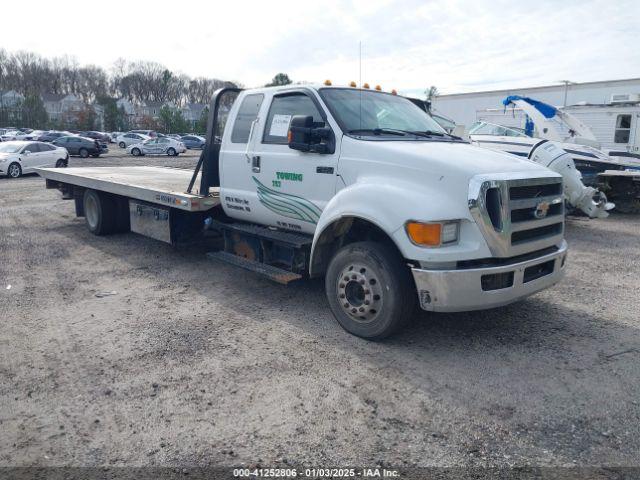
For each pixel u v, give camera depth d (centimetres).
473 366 404
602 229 1027
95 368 402
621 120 1596
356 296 454
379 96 560
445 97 2438
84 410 344
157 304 551
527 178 418
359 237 486
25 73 10812
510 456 296
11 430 322
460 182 401
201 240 726
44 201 1355
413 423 329
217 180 639
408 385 375
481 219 394
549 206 448
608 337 462
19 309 532
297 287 612
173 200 646
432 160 417
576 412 339
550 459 293
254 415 338
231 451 301
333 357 420
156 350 435
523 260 422
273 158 536
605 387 371
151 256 759
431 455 297
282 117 538
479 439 312
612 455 296
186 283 627
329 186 484
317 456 297
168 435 317
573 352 430
